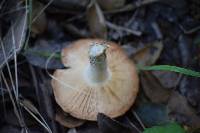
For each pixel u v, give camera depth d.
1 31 0.49
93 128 0.45
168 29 0.52
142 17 0.53
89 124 0.45
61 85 0.44
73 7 0.51
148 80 0.48
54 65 0.47
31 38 0.50
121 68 0.45
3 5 0.48
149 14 0.53
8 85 0.46
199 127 0.45
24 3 0.48
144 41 0.52
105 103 0.44
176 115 0.46
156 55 0.50
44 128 0.45
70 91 0.44
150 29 0.52
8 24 0.49
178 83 0.48
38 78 0.47
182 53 0.50
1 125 0.45
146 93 0.47
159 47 0.50
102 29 0.51
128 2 0.53
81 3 0.51
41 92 0.46
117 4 0.51
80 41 0.47
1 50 0.46
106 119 0.43
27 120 0.45
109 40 0.52
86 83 0.44
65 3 0.51
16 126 0.45
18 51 0.45
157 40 0.51
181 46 0.51
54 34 0.51
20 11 0.48
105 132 0.44
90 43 0.46
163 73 0.48
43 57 0.47
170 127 0.40
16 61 0.45
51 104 0.45
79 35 0.52
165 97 0.47
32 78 0.47
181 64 0.50
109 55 0.46
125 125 0.44
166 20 0.52
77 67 0.45
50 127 0.45
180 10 0.53
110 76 0.45
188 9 0.53
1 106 0.46
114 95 0.44
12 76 0.46
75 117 0.45
